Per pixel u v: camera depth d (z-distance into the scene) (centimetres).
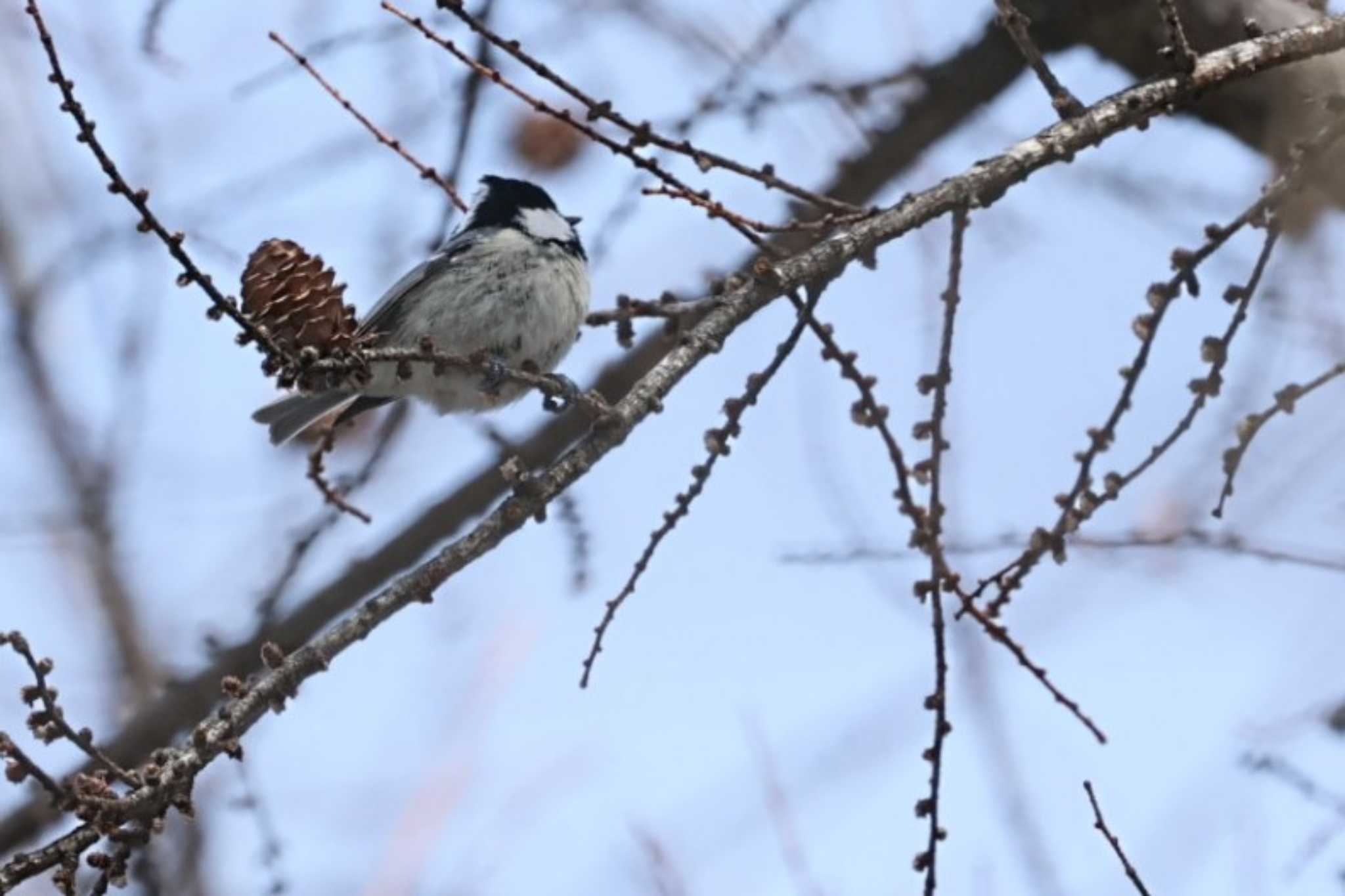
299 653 706
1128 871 736
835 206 819
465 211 942
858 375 770
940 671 752
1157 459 780
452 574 744
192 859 1144
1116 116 820
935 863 747
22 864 621
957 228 800
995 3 831
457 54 784
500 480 1153
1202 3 1035
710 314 811
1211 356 779
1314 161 788
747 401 778
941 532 754
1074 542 966
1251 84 991
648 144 800
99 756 639
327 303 767
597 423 782
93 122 673
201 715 1133
